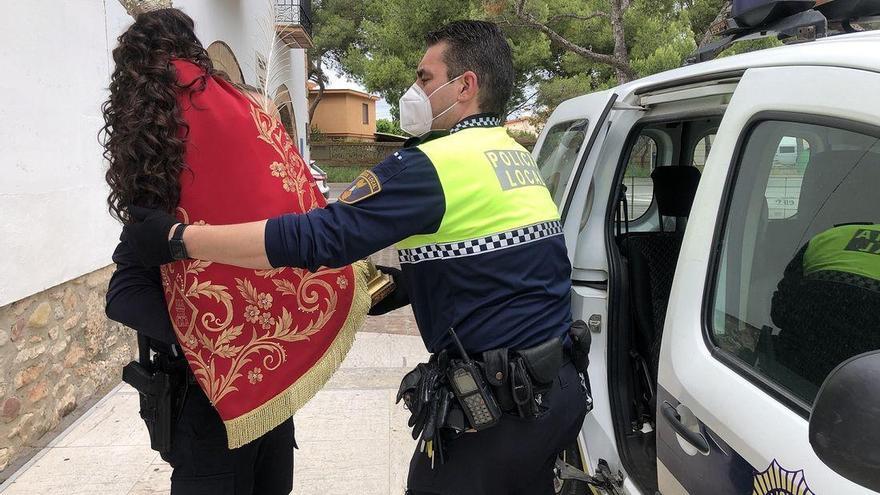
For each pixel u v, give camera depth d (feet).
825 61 4.23
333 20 83.20
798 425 3.97
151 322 5.59
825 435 2.85
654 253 9.20
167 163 4.98
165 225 4.77
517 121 66.90
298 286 5.78
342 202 4.66
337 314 6.07
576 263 7.89
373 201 4.63
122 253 5.70
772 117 4.66
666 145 9.37
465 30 5.39
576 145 8.50
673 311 5.53
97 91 12.63
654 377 7.98
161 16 5.31
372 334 18.06
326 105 98.78
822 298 4.26
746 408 4.40
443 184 4.73
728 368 4.81
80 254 11.99
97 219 12.66
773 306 4.61
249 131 5.41
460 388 4.81
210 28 20.84
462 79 5.35
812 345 4.22
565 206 7.98
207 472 5.92
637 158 9.20
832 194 4.28
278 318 5.68
